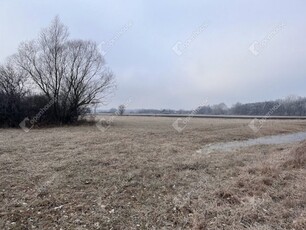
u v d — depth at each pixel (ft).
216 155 37.86
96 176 25.63
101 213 17.16
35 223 15.55
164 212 17.24
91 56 95.76
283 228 14.58
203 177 25.71
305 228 14.32
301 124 107.04
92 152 38.19
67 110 93.45
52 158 33.32
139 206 18.43
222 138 62.85
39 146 42.80
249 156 36.86
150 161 33.14
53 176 25.07
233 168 29.43
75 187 22.27
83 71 94.58
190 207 17.75
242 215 16.05
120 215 16.92
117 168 28.99
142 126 92.53
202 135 66.39
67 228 15.03
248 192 20.20
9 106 82.07
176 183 23.79
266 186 21.50
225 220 15.64
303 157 29.53
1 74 83.05
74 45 93.15
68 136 57.36
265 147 47.60
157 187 22.68
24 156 34.32
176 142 52.60
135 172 27.20
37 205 18.16
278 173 24.94
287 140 63.93
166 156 36.70
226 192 20.01
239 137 66.74
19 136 56.85
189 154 38.93
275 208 17.19
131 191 21.53
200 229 14.74
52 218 16.25
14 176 24.85
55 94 90.74
